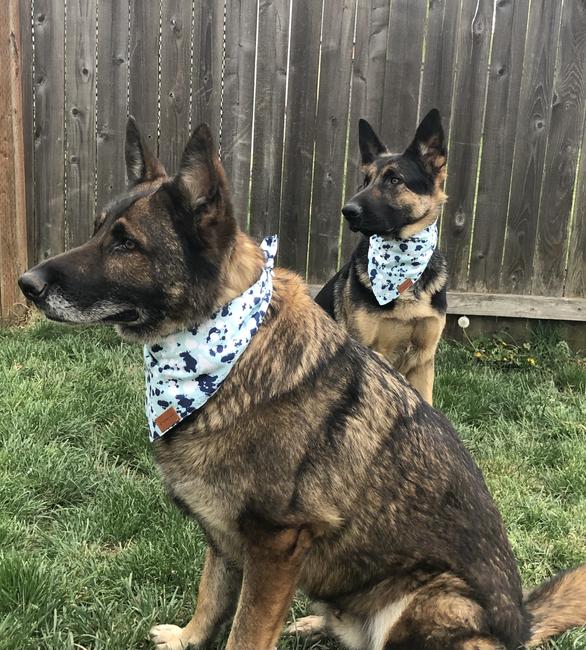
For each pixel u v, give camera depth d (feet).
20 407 13.88
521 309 20.48
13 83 19.01
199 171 7.13
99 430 13.91
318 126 19.77
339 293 16.99
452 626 7.18
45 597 8.65
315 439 7.18
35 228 20.83
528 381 18.42
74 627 8.52
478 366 19.52
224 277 7.28
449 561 7.41
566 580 8.48
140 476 12.58
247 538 7.36
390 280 15.35
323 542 7.59
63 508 11.04
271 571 7.32
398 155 16.85
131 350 18.39
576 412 16.11
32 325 19.92
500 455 14.23
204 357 7.20
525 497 12.50
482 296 20.47
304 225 20.45
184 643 8.49
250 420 7.13
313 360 7.40
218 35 19.26
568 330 20.92
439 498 7.55
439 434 7.95
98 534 10.46
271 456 7.07
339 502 7.27
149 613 8.86
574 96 19.36
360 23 19.06
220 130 19.93
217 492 7.26
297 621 9.14
